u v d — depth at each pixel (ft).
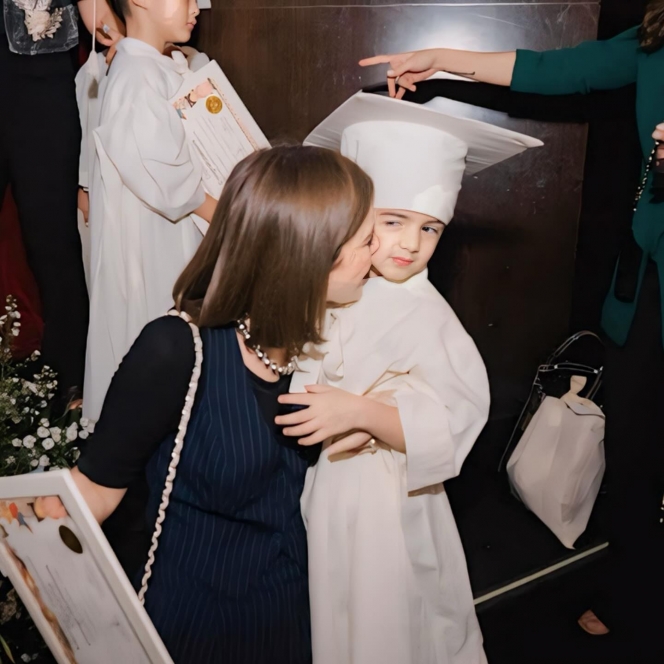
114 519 5.96
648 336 5.38
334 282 3.63
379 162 4.25
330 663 3.92
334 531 3.99
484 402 4.12
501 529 7.06
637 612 5.82
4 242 7.52
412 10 6.61
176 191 5.76
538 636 5.99
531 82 5.83
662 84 5.22
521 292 7.33
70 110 6.90
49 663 5.16
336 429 3.66
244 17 6.82
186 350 3.29
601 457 6.80
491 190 7.09
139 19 5.82
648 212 5.28
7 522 3.50
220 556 3.50
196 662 3.43
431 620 4.32
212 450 3.33
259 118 7.02
